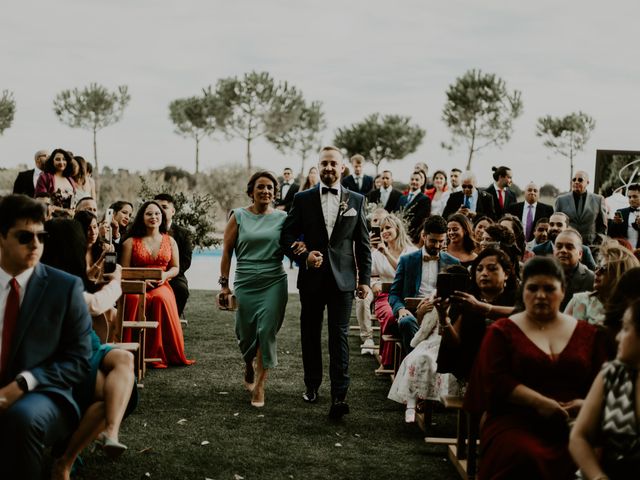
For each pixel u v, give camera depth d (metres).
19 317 3.92
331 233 6.12
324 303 6.29
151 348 7.56
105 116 33.81
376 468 4.90
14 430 3.71
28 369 3.89
